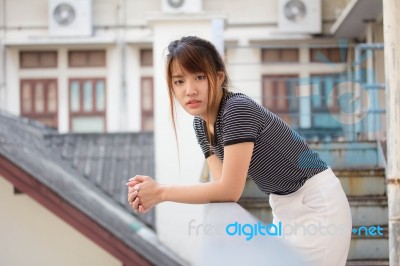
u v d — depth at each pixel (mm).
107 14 19484
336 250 3660
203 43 3496
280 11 18594
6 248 12156
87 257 12078
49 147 17875
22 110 20031
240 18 18953
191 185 3463
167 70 3523
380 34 13281
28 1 19469
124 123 19797
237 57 18953
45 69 19875
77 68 19875
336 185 3711
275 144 3564
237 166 3424
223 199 3443
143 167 17516
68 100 20156
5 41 19469
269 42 18844
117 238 11891
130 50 19641
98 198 14617
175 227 12836
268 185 3717
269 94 18844
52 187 12062
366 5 12492
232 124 3449
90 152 17984
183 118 10758
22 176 12062
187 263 12562
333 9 18453
